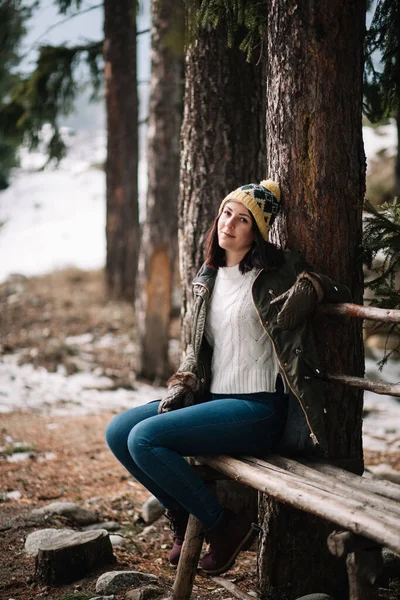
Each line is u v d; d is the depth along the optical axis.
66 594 3.10
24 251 19.22
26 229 21.33
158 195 8.73
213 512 2.78
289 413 2.86
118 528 4.12
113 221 12.41
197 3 3.50
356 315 2.60
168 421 2.74
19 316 11.36
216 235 3.00
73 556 3.26
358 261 2.98
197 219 4.30
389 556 3.24
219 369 2.94
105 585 3.13
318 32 2.81
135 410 2.99
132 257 12.49
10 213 22.91
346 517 2.13
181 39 3.63
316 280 2.64
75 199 23.66
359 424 3.07
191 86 4.27
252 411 2.81
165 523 4.22
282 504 3.00
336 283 2.76
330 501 2.24
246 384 2.87
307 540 3.00
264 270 2.82
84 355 9.51
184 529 3.02
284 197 2.95
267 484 2.46
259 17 3.33
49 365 8.91
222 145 4.23
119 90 11.89
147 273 8.76
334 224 2.91
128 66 11.80
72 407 7.38
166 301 8.81
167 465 2.71
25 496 4.60
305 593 3.01
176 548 3.03
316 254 2.91
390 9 3.35
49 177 25.70
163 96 8.69
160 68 8.62
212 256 3.00
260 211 2.85
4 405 7.17
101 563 3.39
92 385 8.35
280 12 2.89
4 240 20.52
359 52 2.91
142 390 8.42
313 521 2.99
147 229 8.80
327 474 2.64
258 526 2.85
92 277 14.70
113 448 2.93
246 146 4.25
